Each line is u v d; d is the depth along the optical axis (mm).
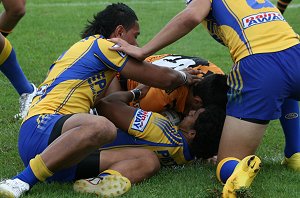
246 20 10516
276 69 10117
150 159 10148
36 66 19172
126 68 10484
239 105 10258
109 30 11211
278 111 10375
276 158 11781
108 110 10484
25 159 10023
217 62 20391
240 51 10406
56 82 10336
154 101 11422
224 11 10711
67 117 9672
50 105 10109
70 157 9281
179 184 9953
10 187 9055
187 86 11305
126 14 11266
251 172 9391
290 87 10258
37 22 26500
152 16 28656
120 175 9602
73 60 10531
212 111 10688
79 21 27094
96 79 10453
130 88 12000
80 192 9453
